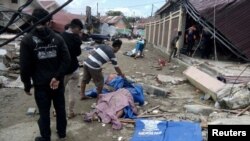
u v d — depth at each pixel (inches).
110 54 309.6
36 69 207.9
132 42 1862.7
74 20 262.4
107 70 573.6
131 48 1275.8
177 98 370.9
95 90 349.1
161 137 234.1
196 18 701.3
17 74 446.3
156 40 1332.4
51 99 222.7
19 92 365.1
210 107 317.7
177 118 285.7
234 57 698.2
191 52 785.6
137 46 860.6
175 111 312.0
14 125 266.4
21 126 264.1
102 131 255.8
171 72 592.4
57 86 208.8
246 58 614.2
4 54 494.0
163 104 339.3
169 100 358.9
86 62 313.6
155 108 318.7
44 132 215.3
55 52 207.0
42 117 213.6
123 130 256.8
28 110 294.7
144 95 369.7
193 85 442.0
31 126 263.9
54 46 205.8
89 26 1567.4
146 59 826.8
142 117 285.7
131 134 248.8
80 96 341.7
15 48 634.8
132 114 287.1
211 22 661.3
